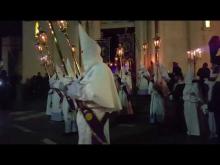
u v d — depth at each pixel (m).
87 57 6.30
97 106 6.25
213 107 9.91
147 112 18.11
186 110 11.66
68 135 11.93
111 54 31.97
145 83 25.61
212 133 10.85
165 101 14.46
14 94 26.64
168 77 14.76
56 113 15.66
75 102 6.50
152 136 11.53
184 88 11.80
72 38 24.70
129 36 31.33
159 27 27.30
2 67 21.50
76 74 7.19
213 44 10.23
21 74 30.67
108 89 6.18
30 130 13.26
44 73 29.66
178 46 27.00
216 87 9.82
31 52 29.81
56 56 21.05
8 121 16.05
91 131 6.27
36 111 20.11
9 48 32.91
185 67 26.73
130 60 29.84
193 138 11.00
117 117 15.27
